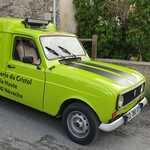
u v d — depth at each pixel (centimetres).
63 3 1157
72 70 544
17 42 607
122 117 521
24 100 602
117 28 1124
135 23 1091
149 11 1065
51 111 560
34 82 572
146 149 538
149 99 741
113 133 593
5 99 741
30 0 1171
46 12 1141
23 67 588
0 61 634
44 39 589
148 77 888
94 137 519
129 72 593
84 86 506
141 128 623
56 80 539
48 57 568
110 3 1116
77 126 535
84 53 667
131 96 543
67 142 543
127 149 534
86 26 1185
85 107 516
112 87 495
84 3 1159
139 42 1091
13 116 643
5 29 623
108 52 1155
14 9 1213
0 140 532
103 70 567
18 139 541
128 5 1095
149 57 1129
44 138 552
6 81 628
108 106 486
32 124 609
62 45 624
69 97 524
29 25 640
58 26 1144
